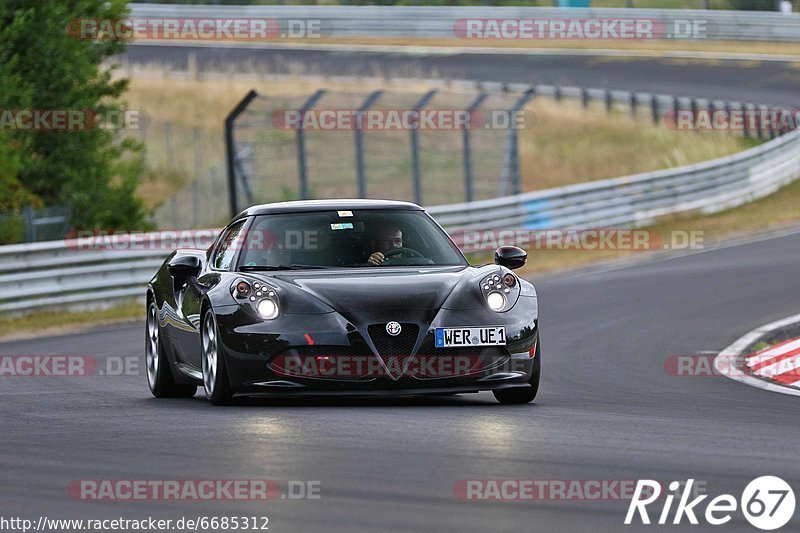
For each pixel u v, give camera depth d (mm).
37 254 59594
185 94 155750
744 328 47125
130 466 20281
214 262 32062
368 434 23000
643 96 138125
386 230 31016
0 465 20828
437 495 17453
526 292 29000
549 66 158750
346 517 16188
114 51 89438
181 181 133875
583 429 23781
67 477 19516
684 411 27656
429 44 172000
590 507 16703
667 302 55844
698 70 155000
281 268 29906
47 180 81812
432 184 123062
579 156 130500
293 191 118875
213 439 22750
